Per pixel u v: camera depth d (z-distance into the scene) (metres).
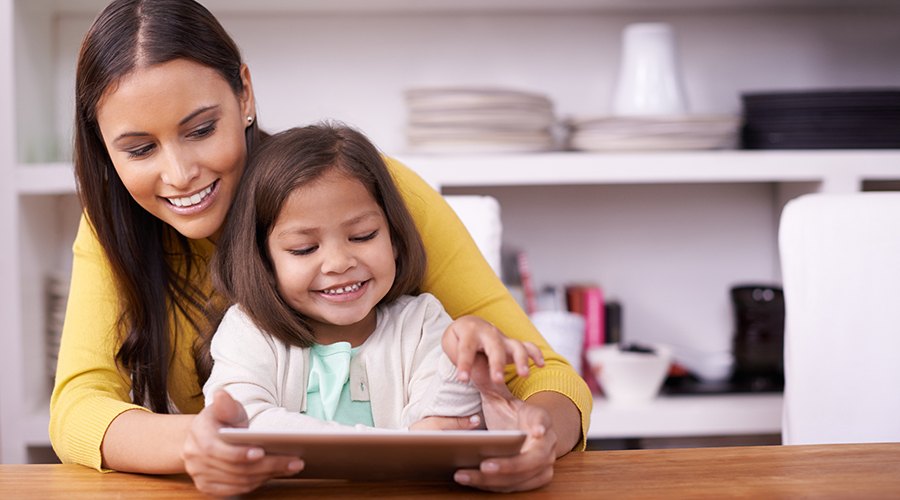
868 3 2.39
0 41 2.10
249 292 1.05
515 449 0.77
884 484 0.84
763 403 2.18
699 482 0.86
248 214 1.06
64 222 2.37
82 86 1.09
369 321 1.12
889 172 2.15
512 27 2.42
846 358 1.29
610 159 2.14
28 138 2.18
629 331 2.49
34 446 2.14
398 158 2.12
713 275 2.50
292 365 1.06
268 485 0.88
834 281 1.30
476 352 0.94
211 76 1.09
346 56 2.39
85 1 2.25
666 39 2.25
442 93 2.14
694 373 2.39
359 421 1.08
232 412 0.83
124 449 0.94
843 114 2.16
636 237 2.49
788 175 2.15
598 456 0.96
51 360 2.25
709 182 2.49
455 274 1.26
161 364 1.20
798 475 0.87
